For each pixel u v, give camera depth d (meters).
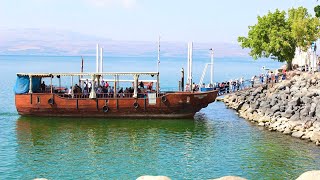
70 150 45.78
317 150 45.88
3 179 36.41
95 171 38.78
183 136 52.84
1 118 62.56
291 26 87.31
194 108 62.53
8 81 131.38
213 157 43.38
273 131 55.88
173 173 38.38
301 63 100.94
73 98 61.72
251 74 188.62
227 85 79.50
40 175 37.59
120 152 45.19
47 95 62.09
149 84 68.31
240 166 40.44
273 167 40.09
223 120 64.00
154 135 53.09
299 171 39.06
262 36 88.38
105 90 63.81
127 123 59.84
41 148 46.47
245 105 71.12
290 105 61.28
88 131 54.78
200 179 36.75
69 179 36.62
